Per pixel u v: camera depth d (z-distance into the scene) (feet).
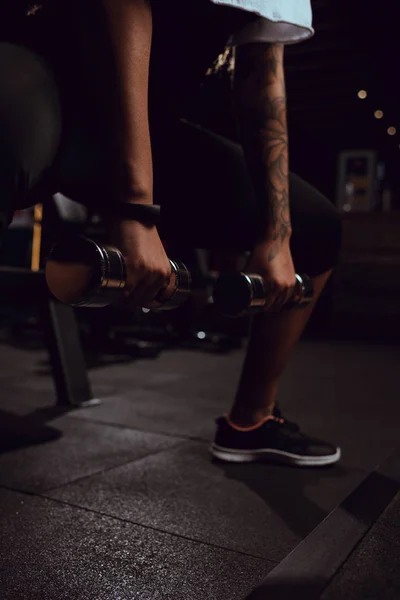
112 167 2.59
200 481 4.69
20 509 3.99
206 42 3.67
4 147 2.57
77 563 3.20
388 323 18.35
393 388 9.46
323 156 31.22
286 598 2.26
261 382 5.10
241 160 4.41
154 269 2.49
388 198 28.43
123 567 3.18
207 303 14.21
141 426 6.46
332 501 4.33
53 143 2.74
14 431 6.13
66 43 2.78
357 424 6.89
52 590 2.89
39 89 2.67
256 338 4.94
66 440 5.84
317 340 16.66
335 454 5.20
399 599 2.26
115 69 2.54
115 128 2.56
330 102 24.54
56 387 7.41
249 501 4.27
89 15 2.56
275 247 3.76
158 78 3.62
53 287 2.30
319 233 4.54
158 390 8.62
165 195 4.21
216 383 9.29
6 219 2.73
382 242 18.48
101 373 9.97
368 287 18.63
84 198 2.96
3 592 2.85
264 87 4.08
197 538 3.60
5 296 6.09
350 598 2.26
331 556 2.61
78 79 2.72
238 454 5.17
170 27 3.37
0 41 2.78
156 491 4.43
